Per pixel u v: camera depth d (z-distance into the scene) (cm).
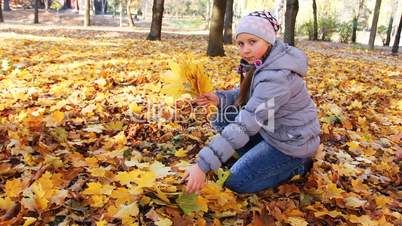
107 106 461
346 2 3878
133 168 292
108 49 1167
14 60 780
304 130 246
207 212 244
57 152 310
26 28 2400
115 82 606
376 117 491
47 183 242
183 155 324
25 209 223
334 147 377
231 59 1027
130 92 545
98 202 236
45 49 1056
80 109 441
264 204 255
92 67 759
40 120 376
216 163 218
